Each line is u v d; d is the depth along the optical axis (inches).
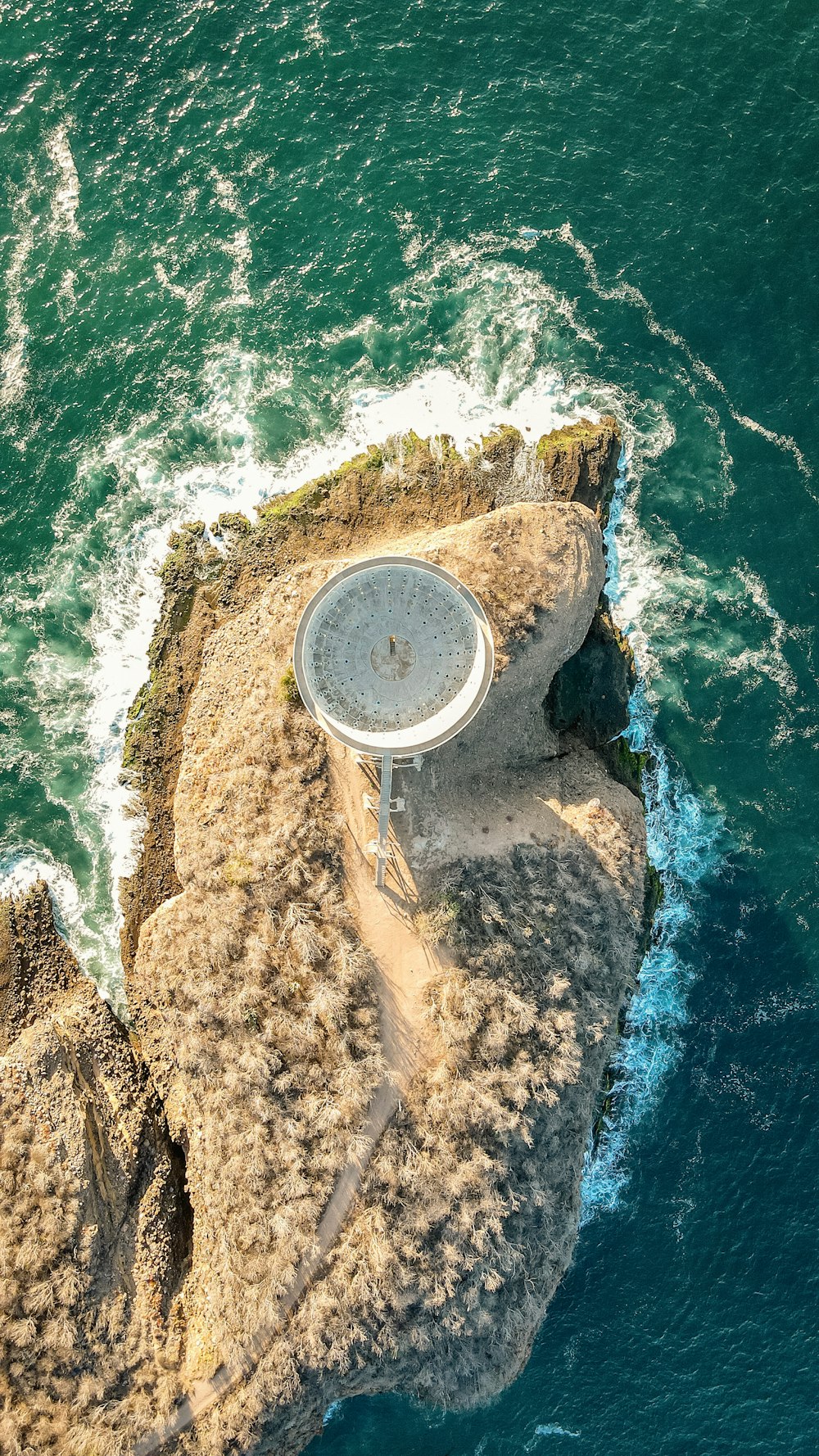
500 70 3100.4
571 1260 2559.1
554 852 2623.0
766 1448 2401.6
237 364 2940.5
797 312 2962.6
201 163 3046.3
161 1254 2491.4
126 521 2864.2
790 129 3056.1
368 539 2839.6
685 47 3105.3
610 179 3036.4
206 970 2517.2
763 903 2723.9
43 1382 2345.0
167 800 2741.1
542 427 2901.1
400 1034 2488.9
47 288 2987.2
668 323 2962.6
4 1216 2400.3
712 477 2901.1
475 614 2222.0
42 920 2689.5
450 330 2955.2
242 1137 2443.4
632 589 2869.1
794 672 2802.7
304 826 2534.5
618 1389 2471.7
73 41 3117.6
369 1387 2469.2
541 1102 2486.5
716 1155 2600.9
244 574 2829.7
